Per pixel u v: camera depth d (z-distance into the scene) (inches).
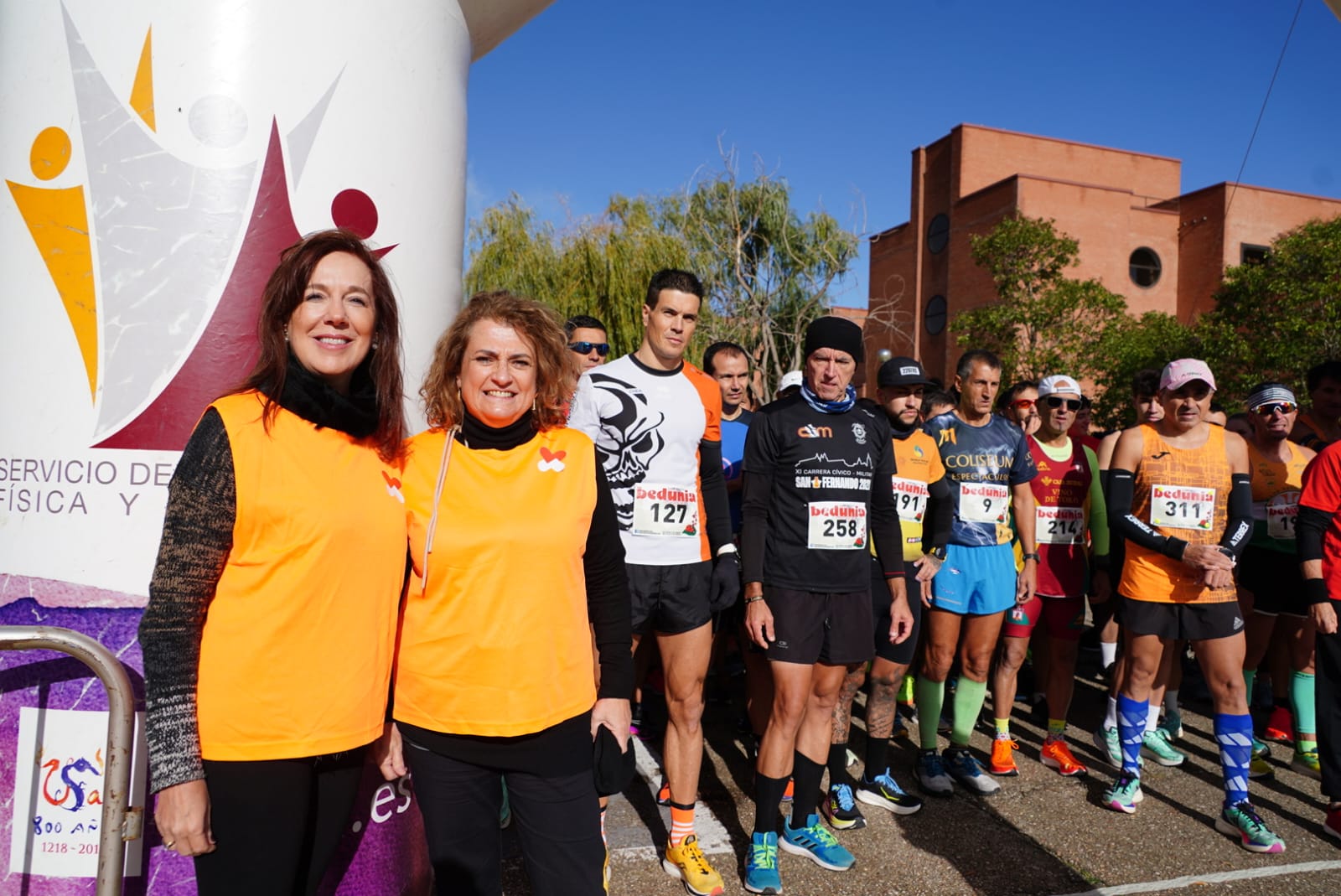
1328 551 139.1
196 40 81.6
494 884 74.1
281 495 60.8
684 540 118.3
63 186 81.6
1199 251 986.7
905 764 168.9
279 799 61.0
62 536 80.4
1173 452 144.6
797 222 763.4
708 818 140.6
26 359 81.5
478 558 69.4
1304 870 124.3
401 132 92.2
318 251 64.6
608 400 117.8
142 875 79.1
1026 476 159.2
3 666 80.8
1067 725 194.1
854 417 124.0
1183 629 139.8
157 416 80.9
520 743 70.8
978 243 783.7
